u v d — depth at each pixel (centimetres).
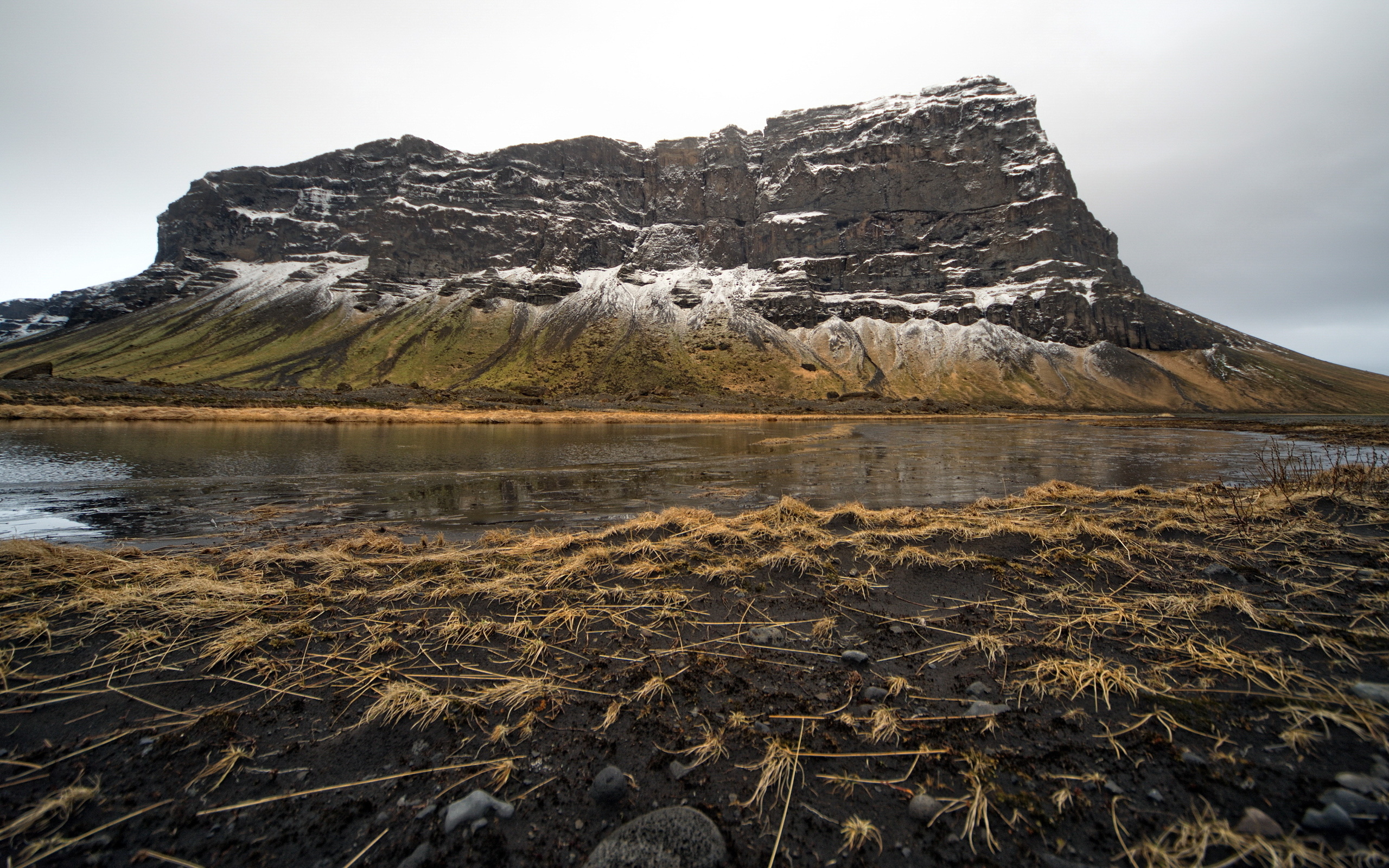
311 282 19000
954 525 782
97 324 17338
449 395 8350
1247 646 410
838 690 377
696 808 273
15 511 1120
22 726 332
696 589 584
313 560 674
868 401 11588
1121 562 617
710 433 4212
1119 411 13025
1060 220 19250
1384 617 444
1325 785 266
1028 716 338
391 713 344
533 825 264
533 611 524
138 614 489
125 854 246
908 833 255
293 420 4744
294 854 247
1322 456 2044
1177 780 278
